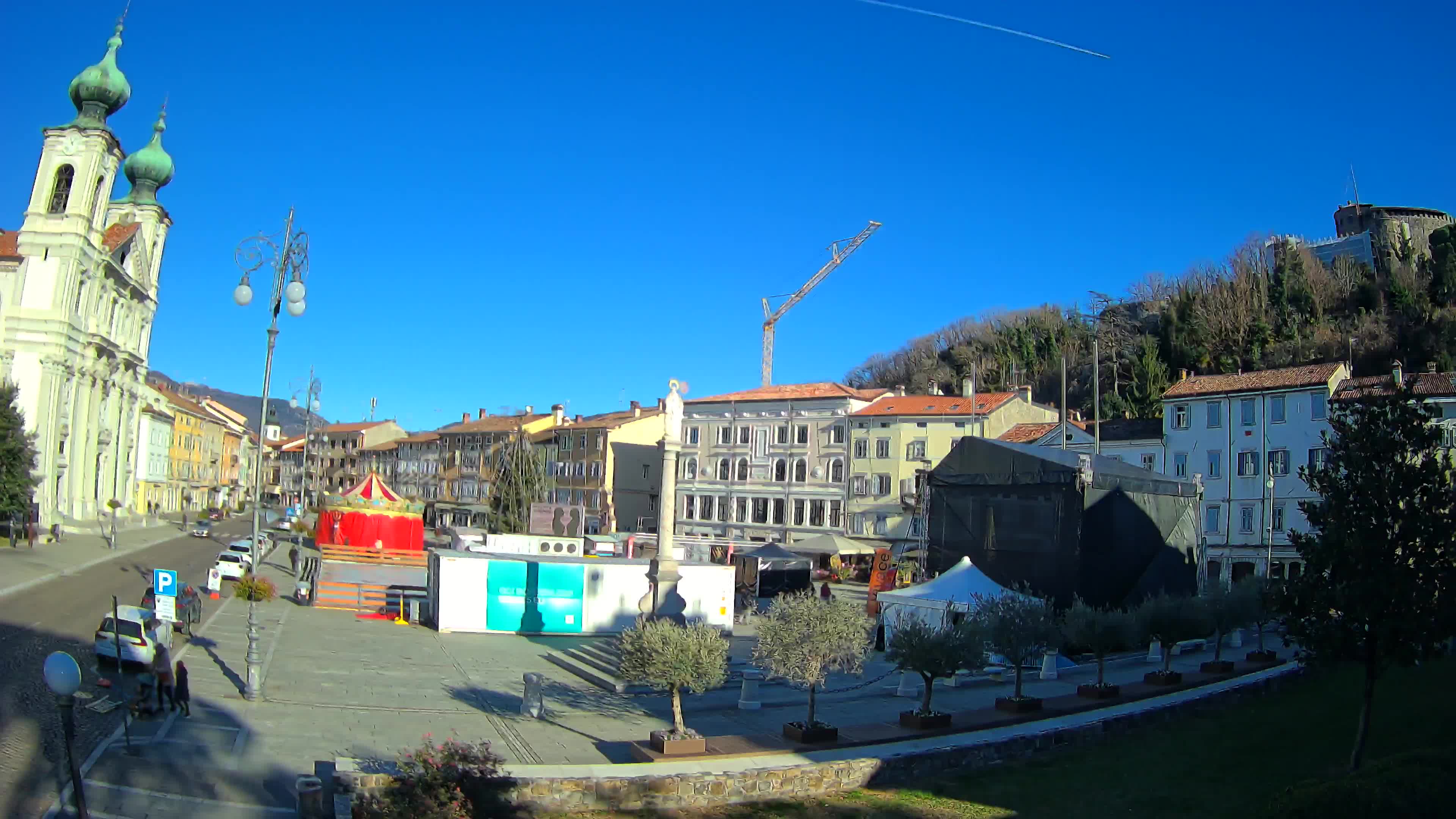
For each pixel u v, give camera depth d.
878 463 78.06
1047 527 40.66
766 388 90.81
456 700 23.91
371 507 62.00
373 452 137.38
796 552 62.25
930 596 32.62
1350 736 22.02
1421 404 19.64
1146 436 64.56
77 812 13.38
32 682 21.41
